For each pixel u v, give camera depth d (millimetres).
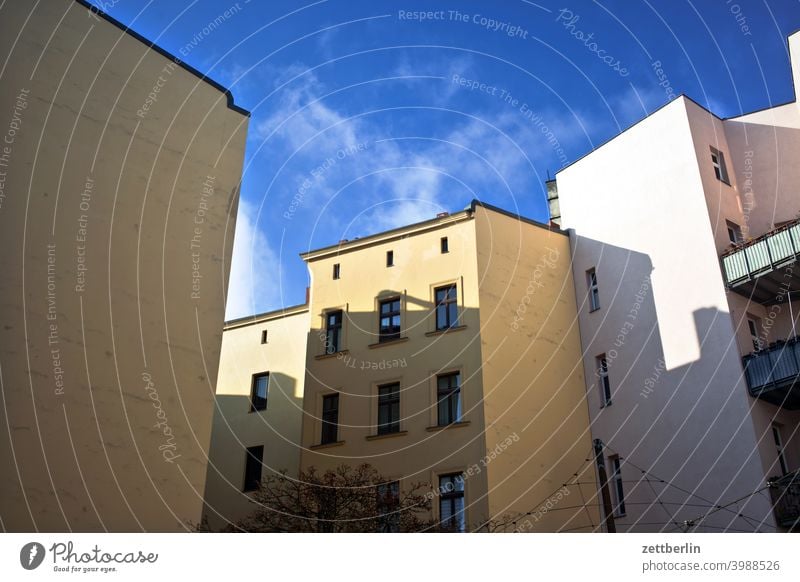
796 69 26547
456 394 24891
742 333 23703
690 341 24453
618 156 28547
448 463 23875
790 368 21766
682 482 23328
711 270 24562
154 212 19312
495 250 26812
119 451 17141
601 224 28375
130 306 18234
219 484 29797
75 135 18234
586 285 28234
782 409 23281
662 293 25656
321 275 29109
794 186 26109
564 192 30219
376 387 26250
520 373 25438
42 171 17484
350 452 25641
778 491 21375
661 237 26250
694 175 25844
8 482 15453
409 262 27594
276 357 31141
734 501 21969
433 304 26484
